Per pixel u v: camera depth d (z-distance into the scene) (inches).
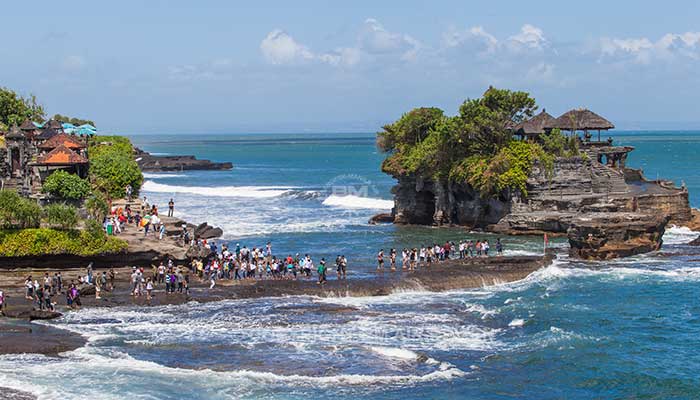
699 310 2390.5
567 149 4165.8
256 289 2495.1
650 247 3253.0
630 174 4532.5
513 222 3838.6
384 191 6476.4
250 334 2074.3
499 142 4141.2
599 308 2410.2
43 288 2256.4
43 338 1983.3
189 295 2413.9
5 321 2143.2
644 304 2459.4
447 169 4224.9
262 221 4461.1
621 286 2689.5
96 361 1830.7
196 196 5964.6
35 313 2167.8
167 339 2017.7
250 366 1823.3
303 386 1710.1
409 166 4315.9
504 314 2325.3
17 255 2581.2
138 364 1812.3
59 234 2628.0
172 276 2443.4
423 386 1729.8
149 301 2337.6
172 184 7342.5
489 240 3678.6
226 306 2335.1
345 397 1658.5
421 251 3083.2
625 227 3208.7
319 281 2603.3
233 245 3577.8
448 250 3144.7
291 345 1982.0
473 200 4163.4
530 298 2522.1
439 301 2470.5
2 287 2485.2
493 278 2741.1
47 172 3307.1
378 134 4788.4
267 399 1636.3
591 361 1921.8
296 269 2802.7
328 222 4439.0
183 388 1683.1
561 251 3319.4
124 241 2694.4
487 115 4094.5
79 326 2111.2
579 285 2706.7
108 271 2659.9
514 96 4274.1
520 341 2068.2
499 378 1793.8
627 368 1877.5
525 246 3481.8
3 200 2632.9
